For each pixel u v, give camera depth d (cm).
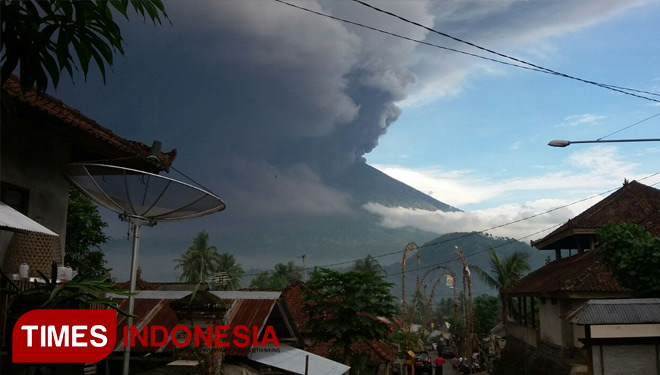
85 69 611
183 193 880
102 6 576
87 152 1269
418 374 4100
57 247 986
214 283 1883
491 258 4900
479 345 5028
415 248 3950
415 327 7769
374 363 2303
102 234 2142
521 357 2911
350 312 1747
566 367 2061
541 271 3288
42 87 612
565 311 2216
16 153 1023
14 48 589
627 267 1623
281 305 1245
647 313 1479
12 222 682
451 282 4538
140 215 848
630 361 1558
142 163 1205
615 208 2750
